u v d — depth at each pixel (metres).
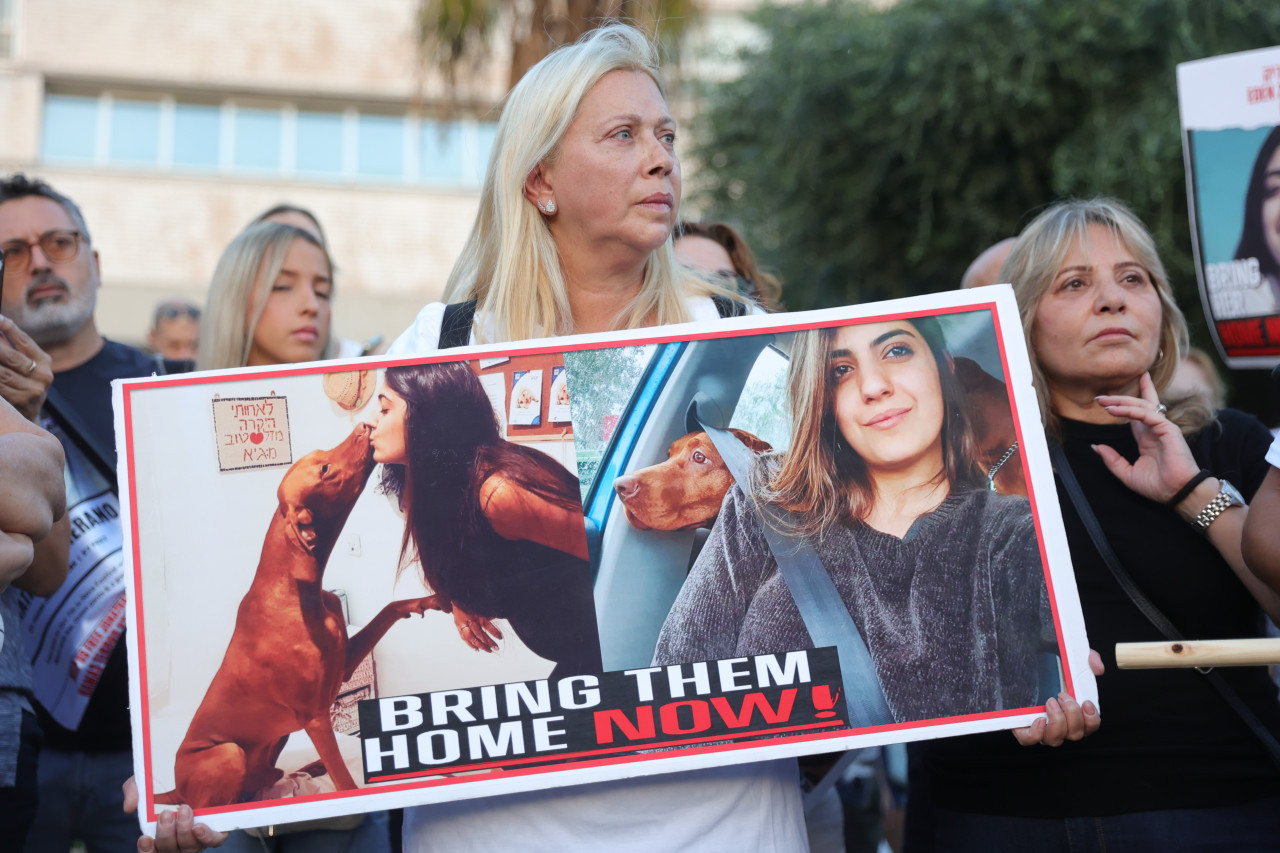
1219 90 2.72
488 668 1.80
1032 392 1.88
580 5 6.59
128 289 13.61
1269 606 2.04
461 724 1.78
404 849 1.98
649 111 2.01
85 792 2.66
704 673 1.79
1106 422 2.25
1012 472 1.86
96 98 14.43
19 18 14.19
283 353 3.35
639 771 1.76
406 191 14.88
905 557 1.84
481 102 7.64
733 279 3.17
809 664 1.80
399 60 14.93
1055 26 7.40
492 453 1.86
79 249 3.05
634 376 1.89
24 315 2.97
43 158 14.23
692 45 6.92
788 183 8.44
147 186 14.28
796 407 1.89
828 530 1.85
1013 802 2.08
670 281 2.14
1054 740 1.78
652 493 1.86
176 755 1.77
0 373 2.07
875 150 8.25
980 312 1.91
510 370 1.89
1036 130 7.73
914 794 2.70
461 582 1.82
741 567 1.83
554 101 2.00
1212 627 2.10
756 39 10.16
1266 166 2.66
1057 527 1.84
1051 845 2.05
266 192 14.55
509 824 1.82
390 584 1.82
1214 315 2.73
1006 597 1.82
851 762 2.38
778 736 1.78
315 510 1.84
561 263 2.10
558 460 1.86
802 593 1.82
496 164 2.10
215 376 1.86
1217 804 2.01
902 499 1.86
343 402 1.87
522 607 1.81
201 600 1.81
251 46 14.66
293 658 1.80
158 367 3.19
